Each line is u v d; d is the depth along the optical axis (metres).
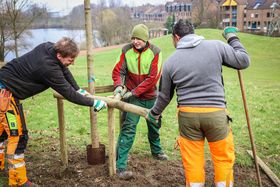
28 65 3.71
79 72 18.41
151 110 3.82
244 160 5.38
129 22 55.84
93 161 4.75
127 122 4.45
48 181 4.43
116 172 4.51
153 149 5.20
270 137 6.75
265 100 10.55
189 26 3.50
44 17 24.47
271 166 5.29
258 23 60.66
